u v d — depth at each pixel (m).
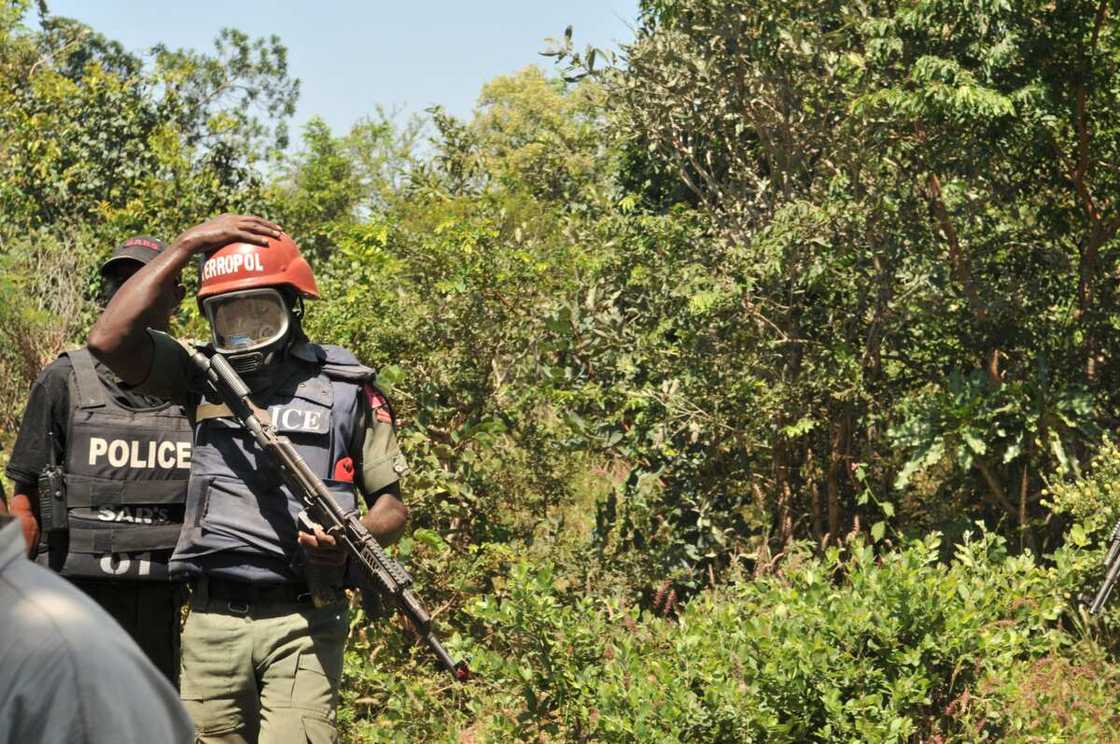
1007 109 7.25
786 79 8.28
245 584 3.41
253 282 3.46
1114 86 7.88
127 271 4.20
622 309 8.73
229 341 3.48
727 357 8.11
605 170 11.16
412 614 3.38
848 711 4.69
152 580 4.07
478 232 8.38
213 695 3.44
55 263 13.88
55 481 4.04
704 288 8.29
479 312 8.16
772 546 8.18
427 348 8.11
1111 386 8.22
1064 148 8.30
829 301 8.51
